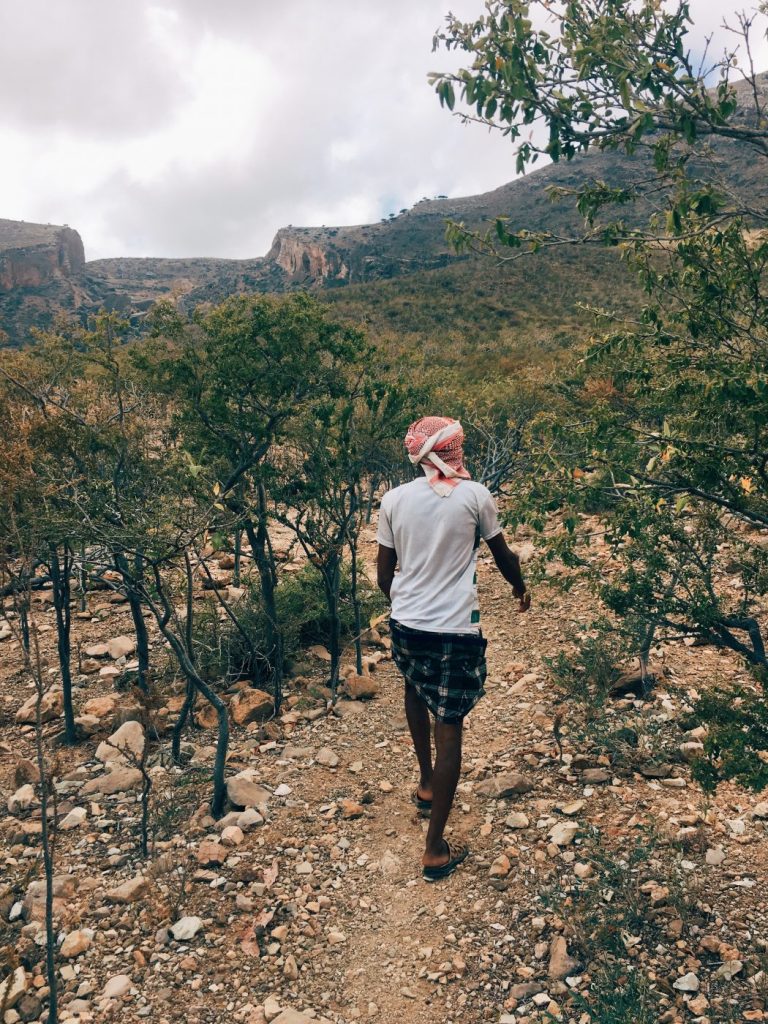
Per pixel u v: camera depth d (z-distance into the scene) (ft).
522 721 14.11
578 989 7.66
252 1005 7.84
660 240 6.67
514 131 6.49
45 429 12.89
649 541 9.48
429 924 8.94
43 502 11.89
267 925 8.99
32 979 8.23
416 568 9.32
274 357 14.62
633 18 6.12
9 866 10.39
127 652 18.62
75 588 21.21
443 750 9.38
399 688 16.69
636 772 11.76
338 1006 7.83
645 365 7.93
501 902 9.09
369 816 11.34
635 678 14.51
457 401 33.78
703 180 6.33
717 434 7.41
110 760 13.44
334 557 16.33
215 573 25.17
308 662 18.10
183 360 14.66
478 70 6.26
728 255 6.79
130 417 15.34
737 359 6.87
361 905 9.37
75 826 11.32
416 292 233.76
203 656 16.83
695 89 5.96
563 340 110.63
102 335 15.05
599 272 221.25
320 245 593.83
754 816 10.26
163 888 9.73
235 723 14.92
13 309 507.71
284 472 15.78
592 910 8.57
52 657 18.70
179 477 13.58
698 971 7.70
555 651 17.48
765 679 8.65
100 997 7.95
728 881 9.00
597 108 6.26
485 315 195.11
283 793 12.03
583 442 8.15
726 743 7.85
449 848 9.95
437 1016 7.61
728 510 8.29
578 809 10.82
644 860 9.34
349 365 15.56
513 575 9.78
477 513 9.20
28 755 13.99
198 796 12.13
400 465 23.56
